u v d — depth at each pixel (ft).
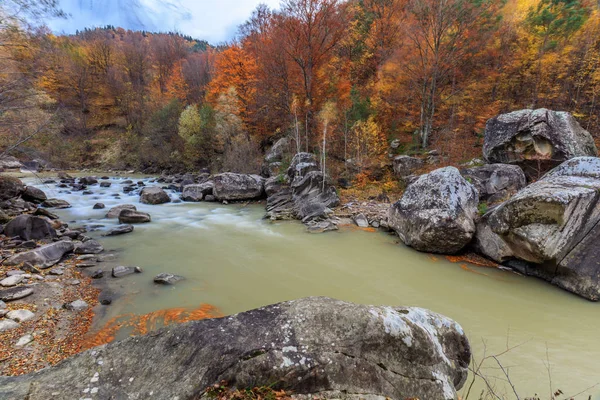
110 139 120.26
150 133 104.68
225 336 7.80
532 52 56.34
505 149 40.98
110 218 39.93
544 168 38.01
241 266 24.95
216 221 39.88
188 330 8.07
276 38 71.26
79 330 15.62
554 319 17.28
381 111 67.97
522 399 11.30
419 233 27.68
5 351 13.33
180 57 150.51
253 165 74.28
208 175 79.25
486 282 22.06
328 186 44.80
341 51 84.94
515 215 21.50
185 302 18.97
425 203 28.63
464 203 27.12
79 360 7.55
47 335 14.92
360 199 47.44
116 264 24.72
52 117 42.19
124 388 6.88
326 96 72.08
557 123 37.52
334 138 66.90
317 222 37.47
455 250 26.91
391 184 52.70
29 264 21.67
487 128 44.55
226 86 89.04
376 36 77.77
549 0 57.62
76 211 43.70
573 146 35.76
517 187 35.22
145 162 104.94
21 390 6.69
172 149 100.58
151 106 119.85
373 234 33.27
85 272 22.81
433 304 19.08
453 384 8.48
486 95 62.44
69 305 17.69
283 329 8.04
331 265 25.29
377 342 7.94
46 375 7.18
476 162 47.44
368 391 7.37
